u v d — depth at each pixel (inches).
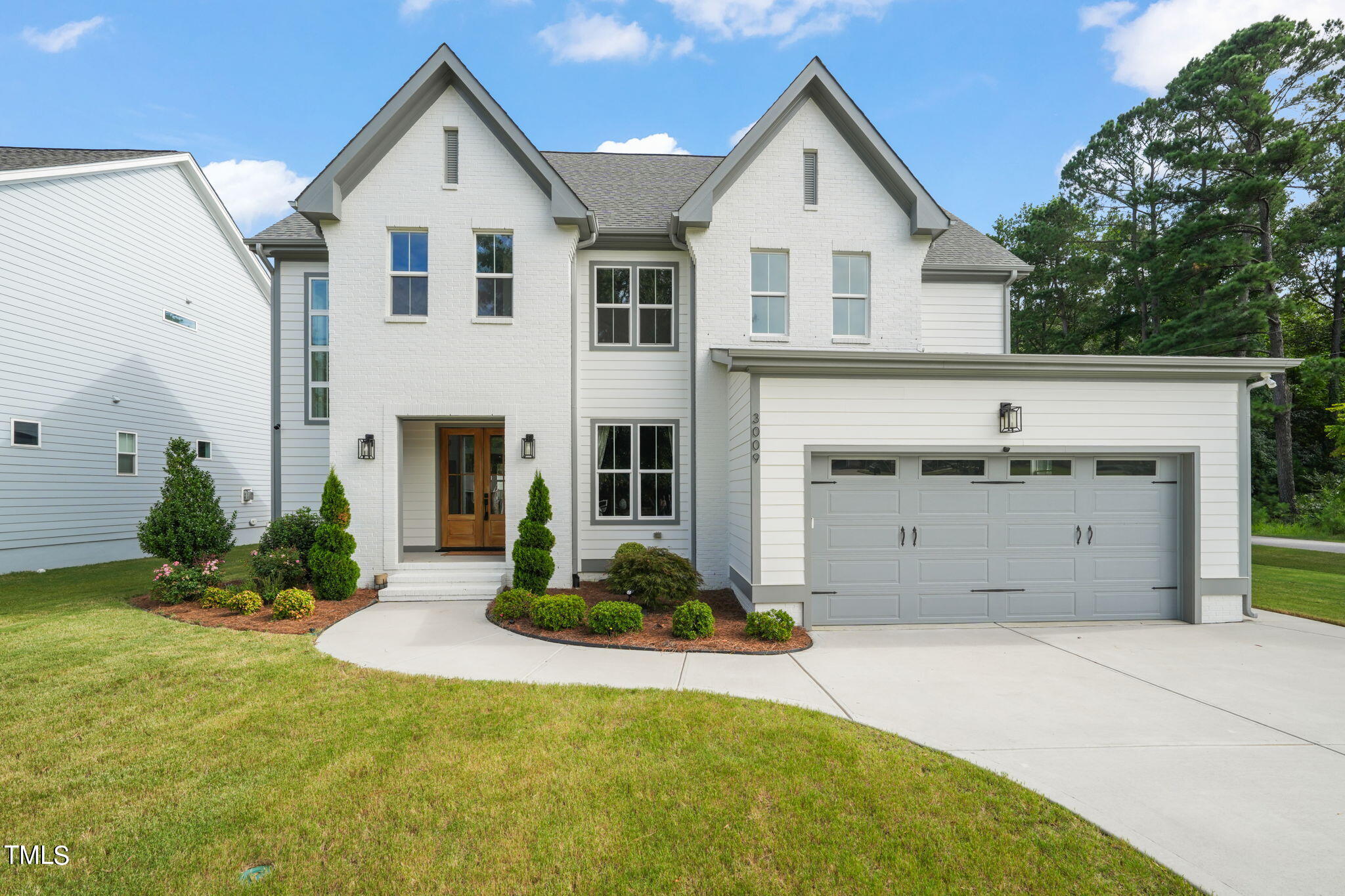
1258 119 978.7
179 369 689.0
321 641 294.7
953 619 345.1
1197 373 343.6
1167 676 252.7
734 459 399.5
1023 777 166.7
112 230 602.5
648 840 137.6
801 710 210.7
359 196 415.2
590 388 445.4
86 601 383.2
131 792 157.6
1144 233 1312.7
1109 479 353.1
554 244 423.2
